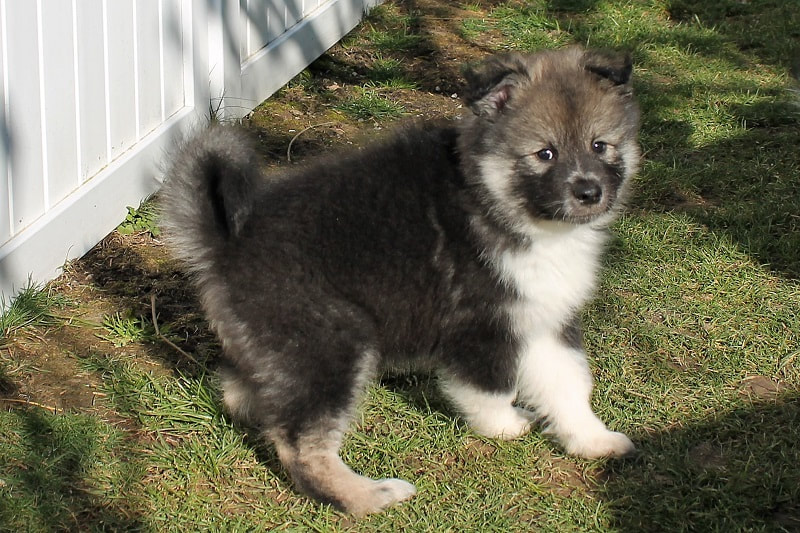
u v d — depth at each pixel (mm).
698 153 2303
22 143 1811
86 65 1912
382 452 1674
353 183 1630
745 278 1975
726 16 2973
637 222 2098
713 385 1776
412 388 1773
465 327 1637
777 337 1859
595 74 1648
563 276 1633
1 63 1753
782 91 2508
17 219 1827
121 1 1972
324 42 2615
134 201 2055
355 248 1606
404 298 1630
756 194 2178
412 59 2639
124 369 1766
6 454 1630
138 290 1909
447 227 1625
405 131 1688
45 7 1813
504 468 1659
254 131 2289
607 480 1646
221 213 1580
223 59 2219
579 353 1688
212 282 1591
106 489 1604
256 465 1649
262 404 1587
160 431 1688
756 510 1598
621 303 1921
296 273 1579
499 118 1626
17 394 1719
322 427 1577
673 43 2758
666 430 1710
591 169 1605
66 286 1901
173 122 2129
